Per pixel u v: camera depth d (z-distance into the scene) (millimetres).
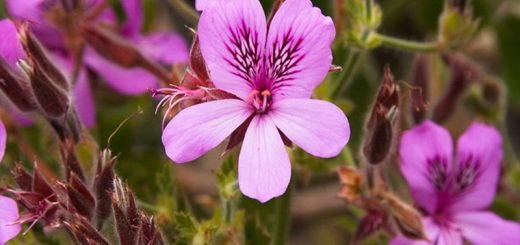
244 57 301
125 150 427
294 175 360
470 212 354
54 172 399
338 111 289
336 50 369
